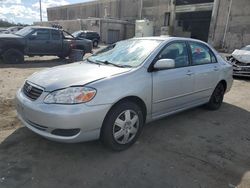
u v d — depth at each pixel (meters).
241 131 4.42
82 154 3.33
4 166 2.98
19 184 2.68
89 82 3.08
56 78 3.28
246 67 9.68
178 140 3.90
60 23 44.31
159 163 3.21
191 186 2.79
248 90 7.92
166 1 34.34
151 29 34.22
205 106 5.50
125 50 4.21
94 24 36.06
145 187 2.74
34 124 3.17
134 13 39.84
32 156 3.22
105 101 3.07
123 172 2.98
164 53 4.00
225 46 26.80
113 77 3.26
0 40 10.70
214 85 5.16
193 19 33.41
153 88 3.68
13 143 3.52
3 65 10.80
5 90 6.49
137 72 3.52
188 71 4.36
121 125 3.35
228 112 5.47
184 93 4.34
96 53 4.70
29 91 3.30
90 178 2.84
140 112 3.59
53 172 2.92
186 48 4.50
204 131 4.32
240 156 3.52
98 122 3.07
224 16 26.66
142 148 3.58
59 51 12.55
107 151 3.42
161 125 4.48
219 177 2.98
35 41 11.58
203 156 3.45
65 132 2.97
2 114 4.62
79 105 2.92
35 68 10.41
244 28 25.05
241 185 2.85
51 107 2.93
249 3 24.30
